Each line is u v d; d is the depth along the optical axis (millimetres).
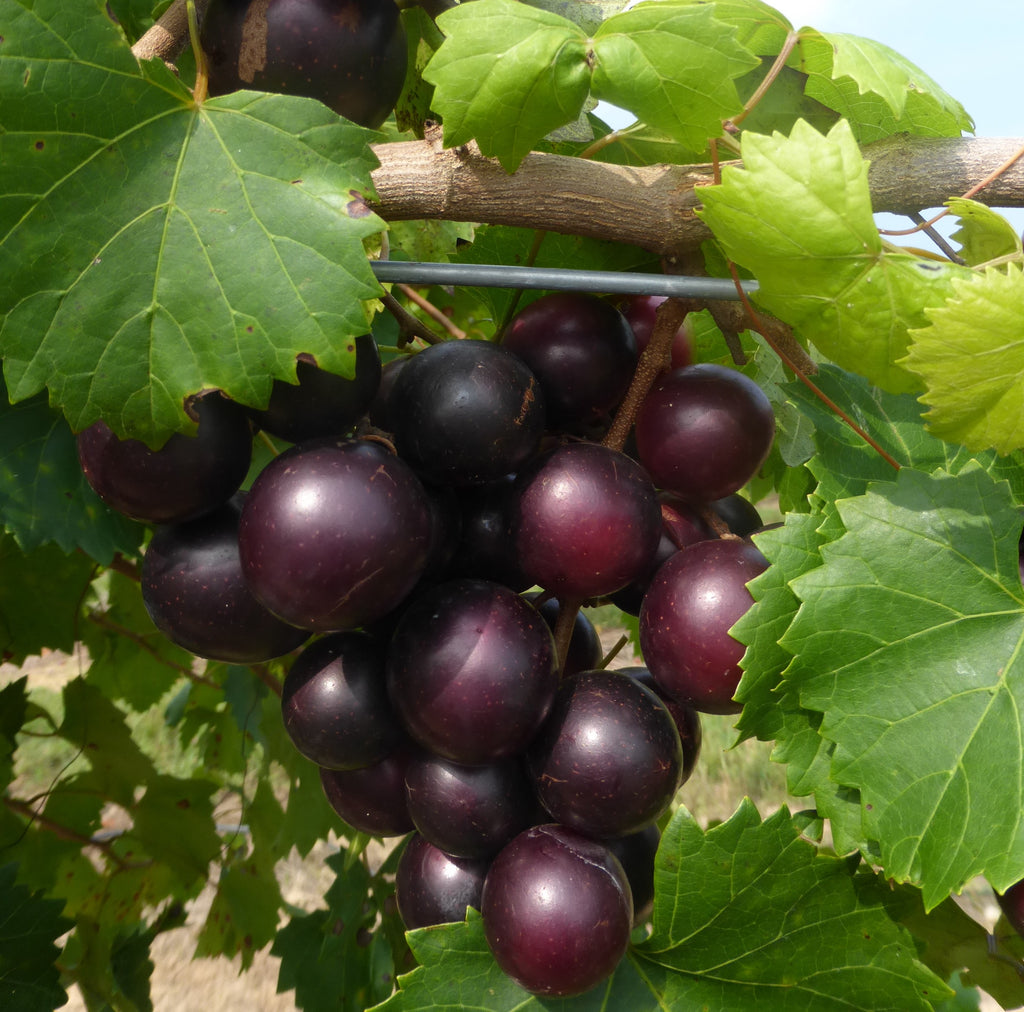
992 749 160
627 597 202
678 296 169
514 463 172
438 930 171
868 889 178
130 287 147
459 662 158
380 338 324
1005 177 184
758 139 146
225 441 165
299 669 179
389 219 182
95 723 399
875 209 188
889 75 174
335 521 148
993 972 225
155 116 149
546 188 178
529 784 175
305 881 646
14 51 141
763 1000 182
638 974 184
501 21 161
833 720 161
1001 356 145
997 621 167
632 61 156
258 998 587
